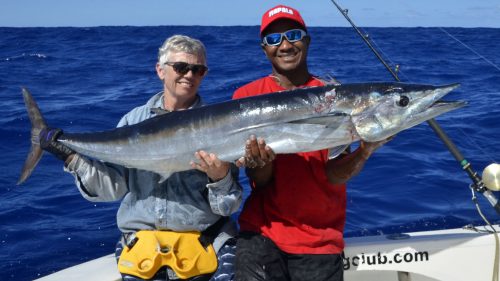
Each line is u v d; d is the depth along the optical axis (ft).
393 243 12.06
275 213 11.14
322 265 11.03
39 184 21.50
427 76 51.93
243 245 11.12
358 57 68.49
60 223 18.12
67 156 10.94
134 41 94.53
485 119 30.63
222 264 11.02
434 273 11.98
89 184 11.03
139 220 11.09
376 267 11.93
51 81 51.90
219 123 10.33
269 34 11.41
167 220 10.93
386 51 77.00
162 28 149.59
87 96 42.19
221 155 10.39
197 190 11.00
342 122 10.18
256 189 11.65
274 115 10.22
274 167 11.16
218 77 50.85
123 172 11.31
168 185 11.00
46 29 139.23
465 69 56.90
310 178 11.09
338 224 11.39
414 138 26.84
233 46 83.05
